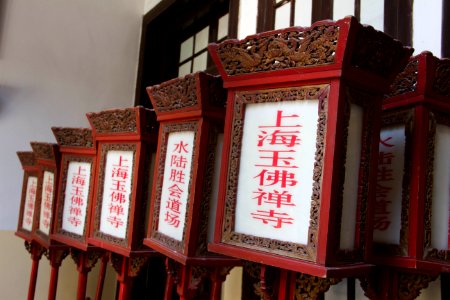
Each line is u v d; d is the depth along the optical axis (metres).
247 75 1.00
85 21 3.16
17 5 2.91
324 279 0.88
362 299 1.39
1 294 2.70
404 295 1.08
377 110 0.95
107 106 3.21
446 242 1.07
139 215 1.51
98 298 2.08
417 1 1.40
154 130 1.53
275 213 0.92
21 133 2.86
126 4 3.35
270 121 0.96
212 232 1.21
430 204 1.04
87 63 3.15
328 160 0.85
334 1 1.75
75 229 1.79
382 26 1.53
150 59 3.31
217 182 1.23
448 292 1.17
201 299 2.15
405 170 1.07
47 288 2.84
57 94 3.01
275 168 0.94
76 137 1.81
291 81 0.92
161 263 2.82
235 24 2.29
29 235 2.23
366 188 0.92
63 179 1.89
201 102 1.19
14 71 2.87
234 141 1.01
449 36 1.28
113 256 1.57
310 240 0.85
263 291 0.93
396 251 1.06
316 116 0.89
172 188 1.31
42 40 2.98
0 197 2.76
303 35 0.89
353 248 0.90
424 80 1.03
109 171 1.65
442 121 1.08
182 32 3.31
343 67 0.85
